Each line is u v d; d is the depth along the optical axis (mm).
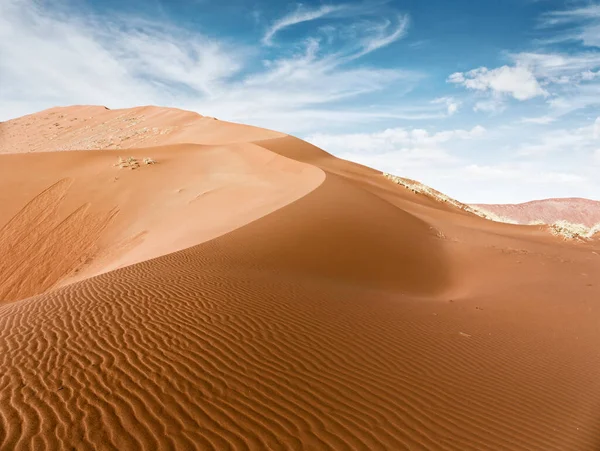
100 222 26375
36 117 101062
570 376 7395
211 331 6703
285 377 5590
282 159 34219
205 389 5078
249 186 29031
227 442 4215
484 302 11688
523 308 11266
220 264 11258
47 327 6777
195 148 40594
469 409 5684
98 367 5430
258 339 6586
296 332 7062
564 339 9289
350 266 13406
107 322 6934
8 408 4523
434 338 8125
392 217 19516
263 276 10383
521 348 8453
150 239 22766
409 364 6676
